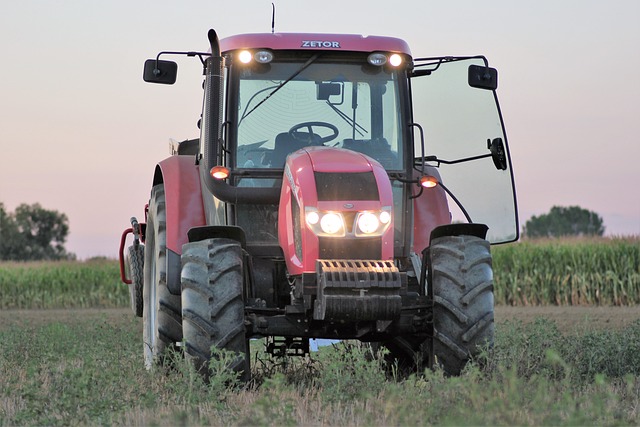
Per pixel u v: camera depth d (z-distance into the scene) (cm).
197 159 2377
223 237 2116
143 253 2950
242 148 2178
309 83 2214
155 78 2252
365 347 2522
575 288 6762
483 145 2241
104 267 8800
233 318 2038
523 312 5494
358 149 2211
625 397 1880
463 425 1374
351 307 1930
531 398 1664
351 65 2228
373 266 1967
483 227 2175
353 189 2012
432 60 2269
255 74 2203
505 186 2203
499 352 2203
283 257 2169
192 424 1578
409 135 2214
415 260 2206
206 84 2184
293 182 2050
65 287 8694
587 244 6881
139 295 2916
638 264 6662
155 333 2422
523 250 6881
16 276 8644
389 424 1559
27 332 3447
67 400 1742
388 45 2225
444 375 2083
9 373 2380
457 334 2080
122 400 1844
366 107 2219
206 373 2017
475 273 2116
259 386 2158
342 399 1791
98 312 6881
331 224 1989
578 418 1413
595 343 2369
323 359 2228
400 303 1945
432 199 2305
